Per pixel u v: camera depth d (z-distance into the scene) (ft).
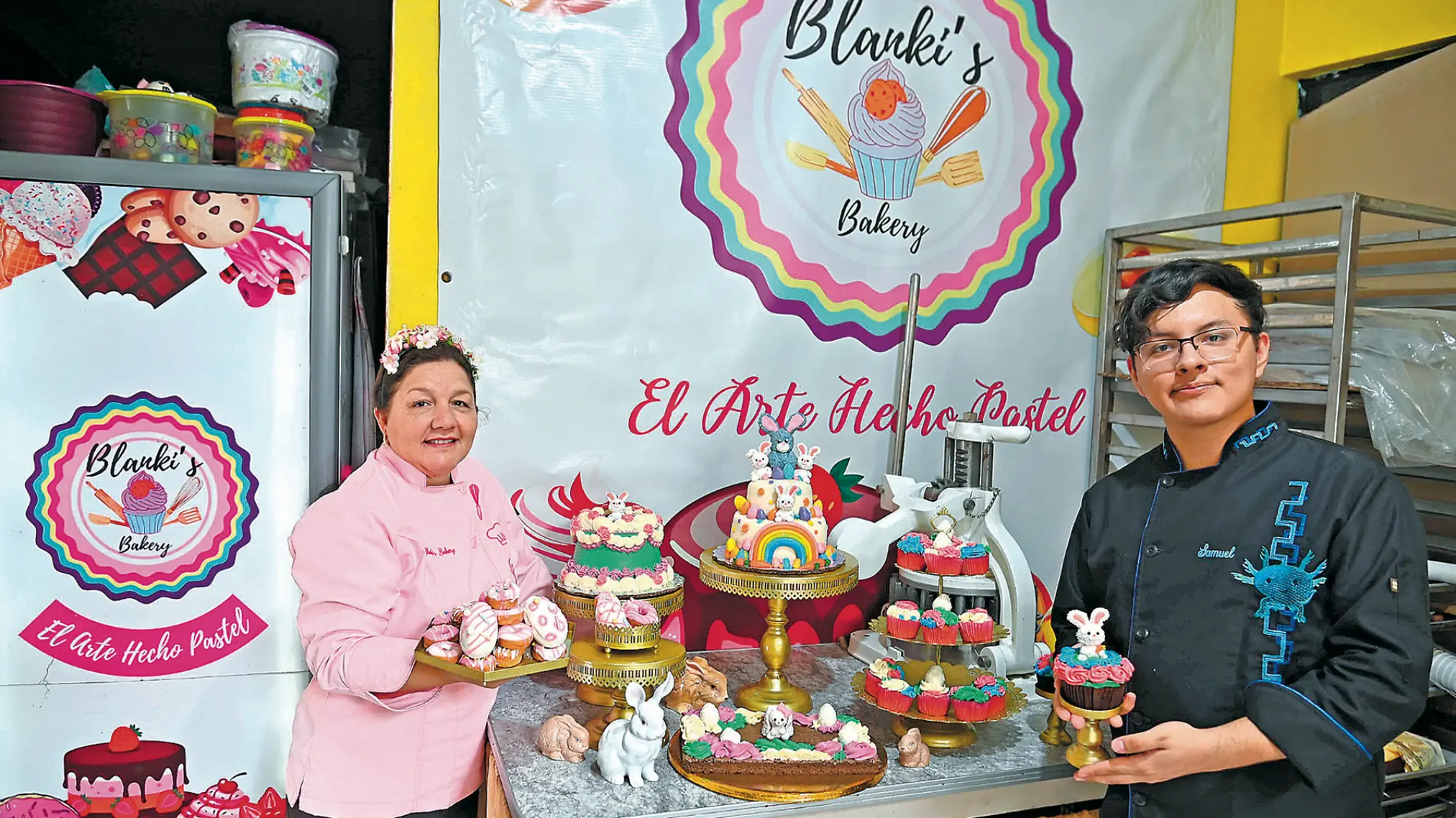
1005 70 7.07
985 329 7.17
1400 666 3.80
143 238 4.88
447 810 5.31
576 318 6.17
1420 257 6.88
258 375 5.07
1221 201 7.88
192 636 5.03
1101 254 7.48
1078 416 7.53
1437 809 6.13
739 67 6.40
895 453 6.79
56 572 4.83
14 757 4.82
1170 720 4.37
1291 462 4.29
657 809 4.18
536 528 6.16
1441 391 5.93
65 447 4.82
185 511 4.99
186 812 5.07
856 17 6.64
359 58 6.73
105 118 5.31
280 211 5.06
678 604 5.44
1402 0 7.09
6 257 4.71
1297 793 4.04
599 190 6.16
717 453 6.55
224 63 6.52
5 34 6.04
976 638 5.14
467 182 5.90
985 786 4.67
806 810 4.33
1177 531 4.47
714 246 6.43
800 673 6.15
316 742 4.73
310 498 5.16
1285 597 4.10
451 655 4.33
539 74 6.01
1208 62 7.72
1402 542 3.95
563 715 5.00
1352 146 7.45
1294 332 6.24
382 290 6.68
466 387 4.88
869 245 6.79
